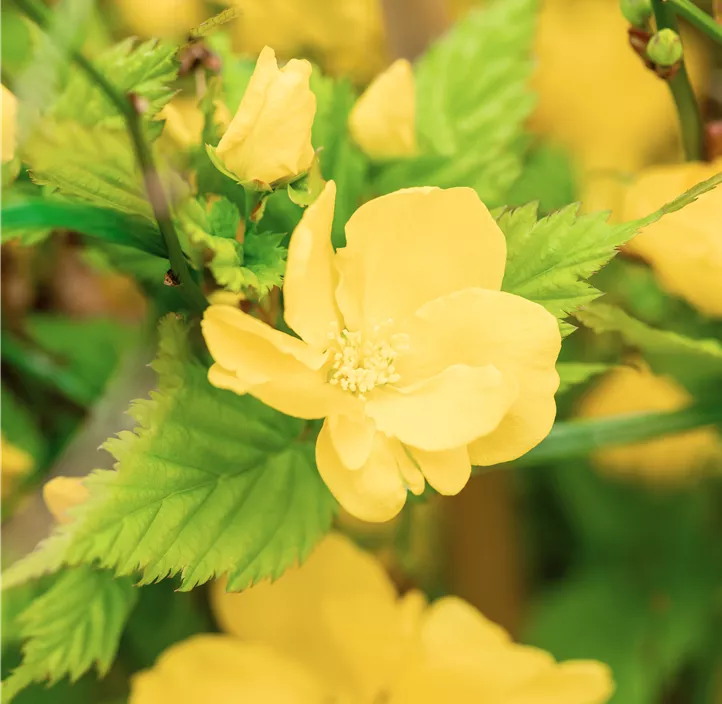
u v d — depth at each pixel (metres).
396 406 0.32
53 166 0.31
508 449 0.32
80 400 0.39
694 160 0.35
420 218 0.32
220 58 0.34
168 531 0.32
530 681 0.38
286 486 0.33
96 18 0.33
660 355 0.36
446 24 0.40
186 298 0.32
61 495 0.32
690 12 0.34
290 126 0.31
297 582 0.38
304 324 0.32
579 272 0.32
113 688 0.40
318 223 0.31
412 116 0.35
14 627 0.36
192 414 0.32
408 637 0.38
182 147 0.33
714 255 0.35
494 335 0.32
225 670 0.38
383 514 0.32
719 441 0.40
